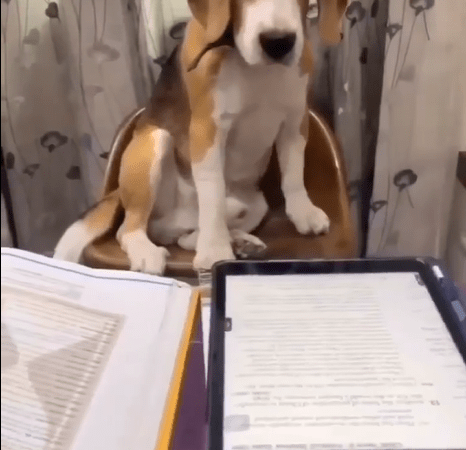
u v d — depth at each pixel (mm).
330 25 684
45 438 363
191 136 717
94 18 735
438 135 788
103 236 751
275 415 336
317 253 742
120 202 759
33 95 791
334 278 485
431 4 708
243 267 501
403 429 323
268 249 743
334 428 325
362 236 870
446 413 335
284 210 767
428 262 501
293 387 359
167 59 734
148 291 489
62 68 780
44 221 842
